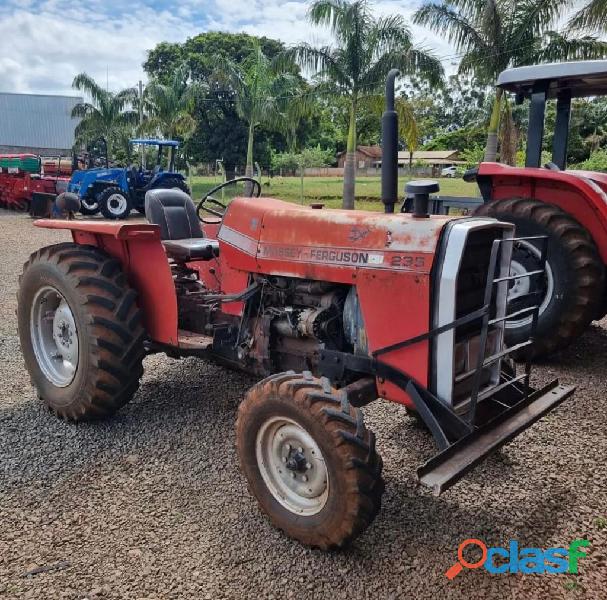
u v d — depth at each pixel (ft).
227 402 12.79
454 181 83.71
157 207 14.14
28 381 14.07
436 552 8.02
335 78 47.93
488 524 8.63
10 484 9.62
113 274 11.39
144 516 8.81
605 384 13.96
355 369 8.92
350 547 8.09
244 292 10.40
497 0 41.16
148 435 11.32
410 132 52.24
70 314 11.60
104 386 11.03
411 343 8.29
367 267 8.63
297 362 10.07
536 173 15.31
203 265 13.15
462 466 7.30
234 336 10.98
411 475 9.89
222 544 8.20
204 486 9.61
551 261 14.70
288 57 47.55
